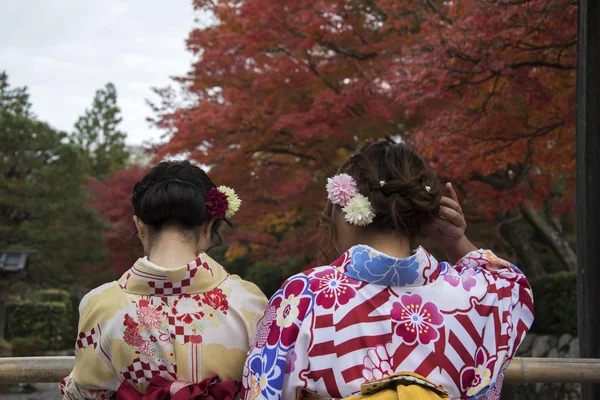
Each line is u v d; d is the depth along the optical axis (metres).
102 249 20.47
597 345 3.43
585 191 3.65
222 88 10.59
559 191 11.37
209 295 1.79
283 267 16.55
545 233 11.03
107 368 1.74
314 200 9.92
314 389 1.56
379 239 1.67
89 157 38.53
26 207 19.22
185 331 1.74
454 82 7.22
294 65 9.15
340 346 1.56
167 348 1.72
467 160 7.29
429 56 6.82
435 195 1.67
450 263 1.91
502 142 7.40
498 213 10.84
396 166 1.68
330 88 9.58
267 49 9.80
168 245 1.80
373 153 1.71
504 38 6.41
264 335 1.64
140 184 1.85
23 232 19.22
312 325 1.58
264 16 9.04
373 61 9.20
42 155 20.20
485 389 1.62
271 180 10.18
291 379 1.57
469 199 9.41
